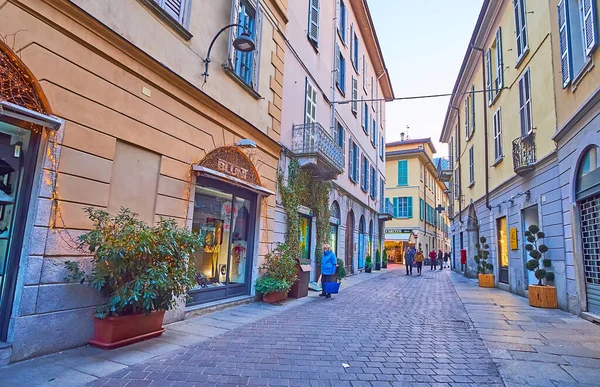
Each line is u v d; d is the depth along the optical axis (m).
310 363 4.71
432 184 44.69
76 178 4.90
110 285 5.00
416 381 4.19
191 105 7.14
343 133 17.66
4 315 4.25
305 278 10.92
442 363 4.88
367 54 23.94
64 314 4.71
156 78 6.29
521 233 12.34
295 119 12.18
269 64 10.27
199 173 7.18
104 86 5.34
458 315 8.57
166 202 6.48
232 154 8.47
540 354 5.36
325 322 7.28
